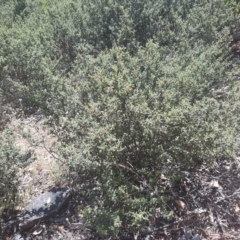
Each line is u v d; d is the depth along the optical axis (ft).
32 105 13.23
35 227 8.82
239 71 12.20
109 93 8.61
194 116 8.25
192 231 8.15
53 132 9.52
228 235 8.03
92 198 8.62
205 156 8.25
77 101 9.47
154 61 10.59
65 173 9.25
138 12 15.81
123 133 8.46
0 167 8.82
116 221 7.52
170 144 8.52
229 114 8.69
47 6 21.02
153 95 8.79
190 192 8.86
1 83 13.58
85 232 8.54
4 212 9.21
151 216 8.02
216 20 15.10
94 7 16.81
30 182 10.12
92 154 8.43
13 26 18.04
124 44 14.53
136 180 8.87
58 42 16.03
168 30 14.88
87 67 11.34
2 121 13.35
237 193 8.54
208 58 11.83
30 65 13.20
